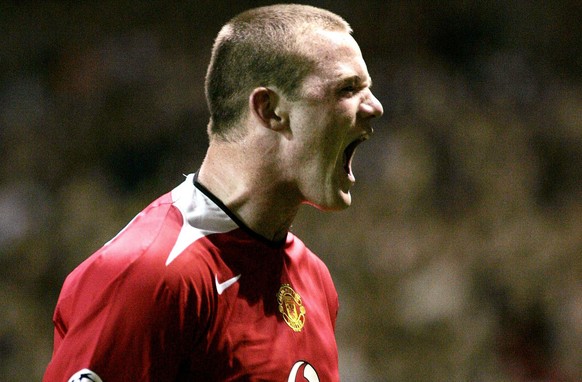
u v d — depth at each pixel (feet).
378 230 109.50
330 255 106.42
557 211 119.34
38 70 146.10
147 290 21.08
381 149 120.98
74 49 148.25
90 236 109.40
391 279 102.89
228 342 22.20
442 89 133.59
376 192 115.65
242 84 23.18
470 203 117.08
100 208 113.70
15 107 137.59
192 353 21.79
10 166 126.00
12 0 162.71
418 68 140.46
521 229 112.98
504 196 118.62
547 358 95.96
